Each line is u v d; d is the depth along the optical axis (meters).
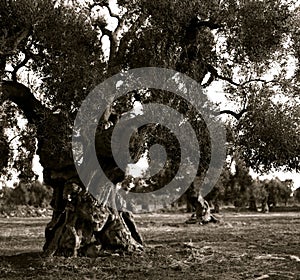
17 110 22.52
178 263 19.12
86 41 20.14
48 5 18.77
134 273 17.39
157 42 19.19
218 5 19.03
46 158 19.72
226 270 18.16
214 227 44.81
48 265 18.16
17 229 45.75
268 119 19.86
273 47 20.16
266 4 19.20
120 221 21.00
